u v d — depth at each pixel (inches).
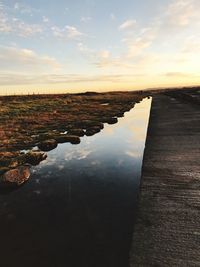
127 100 2669.8
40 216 229.3
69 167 377.1
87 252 174.4
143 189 249.4
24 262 168.2
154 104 1540.4
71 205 248.2
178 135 483.8
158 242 166.1
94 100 2677.2
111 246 178.9
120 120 976.9
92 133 679.1
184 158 336.5
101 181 311.9
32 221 221.0
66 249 179.3
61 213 232.5
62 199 262.8
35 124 847.1
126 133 673.0
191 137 456.8
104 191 279.0
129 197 259.4
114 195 266.7
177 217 194.1
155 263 147.6
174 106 1197.7
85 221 216.7
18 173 333.1
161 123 653.3
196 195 228.4
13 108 1471.5
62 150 490.9
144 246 163.5
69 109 1491.1
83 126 798.5
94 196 266.8
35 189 293.3
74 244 184.7
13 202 261.0
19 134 655.8
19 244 188.5
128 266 149.4
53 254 174.4
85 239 189.9
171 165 313.0
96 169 362.9
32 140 575.8
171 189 244.5
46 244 186.5
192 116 740.0
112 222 211.6
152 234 175.5
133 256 155.4
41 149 499.8
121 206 239.9
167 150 383.2
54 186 300.8
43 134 635.5
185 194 231.9
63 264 163.8
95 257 168.4
